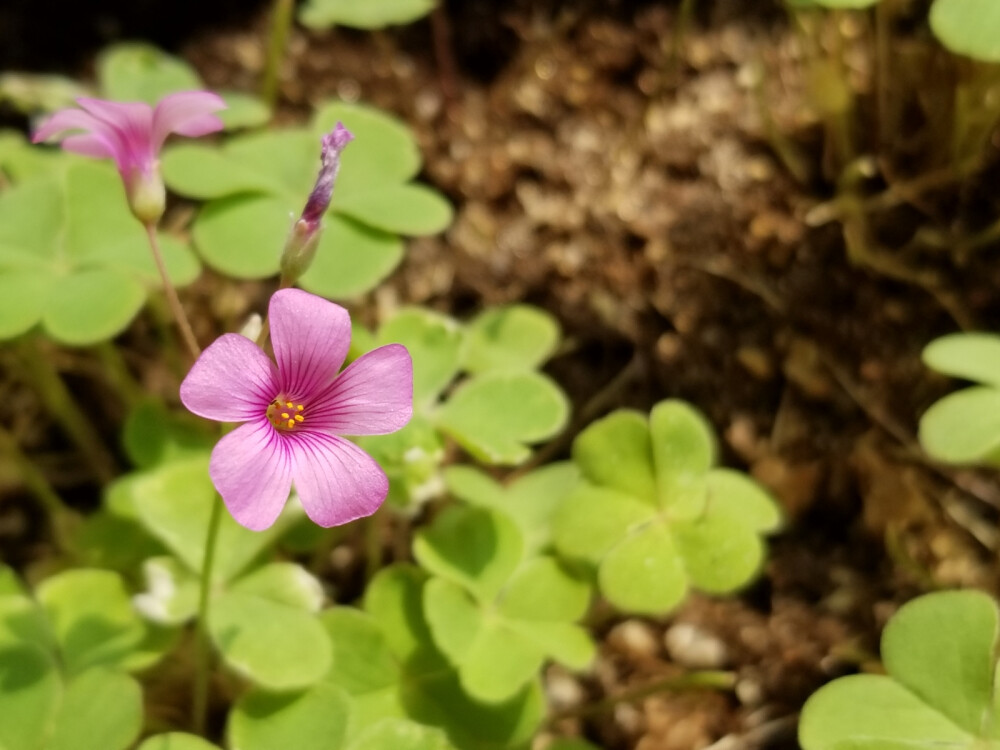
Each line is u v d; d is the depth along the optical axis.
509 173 0.23
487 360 0.20
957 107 0.20
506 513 0.18
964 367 0.17
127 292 0.18
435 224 0.19
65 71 0.24
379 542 0.20
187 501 0.18
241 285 0.22
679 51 0.23
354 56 0.24
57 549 0.20
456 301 0.22
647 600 0.17
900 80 0.20
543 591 0.17
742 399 0.20
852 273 0.20
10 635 0.16
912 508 0.19
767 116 0.21
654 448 0.18
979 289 0.20
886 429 0.20
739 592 0.19
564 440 0.21
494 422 0.18
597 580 0.17
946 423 0.17
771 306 0.20
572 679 0.19
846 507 0.20
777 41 0.22
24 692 0.16
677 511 0.17
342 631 0.17
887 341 0.20
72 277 0.18
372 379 0.15
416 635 0.17
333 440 0.15
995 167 0.20
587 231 0.22
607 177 0.22
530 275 0.22
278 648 0.16
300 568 0.17
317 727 0.16
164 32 0.24
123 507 0.18
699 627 0.19
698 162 0.22
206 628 0.17
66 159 0.20
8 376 0.22
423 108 0.24
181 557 0.17
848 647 0.19
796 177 0.21
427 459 0.18
